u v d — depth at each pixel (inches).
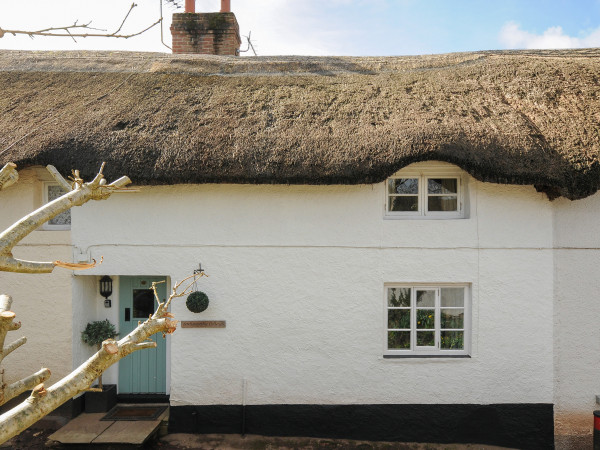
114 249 253.0
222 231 252.8
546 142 234.5
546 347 247.6
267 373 251.1
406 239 250.5
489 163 225.1
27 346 254.1
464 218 254.7
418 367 249.1
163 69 302.8
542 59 302.0
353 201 251.8
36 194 258.2
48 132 243.1
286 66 315.3
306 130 246.7
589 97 260.2
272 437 249.1
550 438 246.1
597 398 245.3
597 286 248.1
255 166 231.8
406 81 289.4
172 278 252.2
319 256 252.1
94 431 239.1
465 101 263.6
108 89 283.0
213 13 383.9
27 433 243.9
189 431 250.2
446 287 255.6
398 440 248.2
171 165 231.5
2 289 254.7
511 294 248.7
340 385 250.5
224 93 279.6
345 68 315.9
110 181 229.8
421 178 259.3
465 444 247.1
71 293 254.2
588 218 248.7
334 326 251.0
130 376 283.6
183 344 250.5
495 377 248.1
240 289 252.2
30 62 317.7
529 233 248.8
